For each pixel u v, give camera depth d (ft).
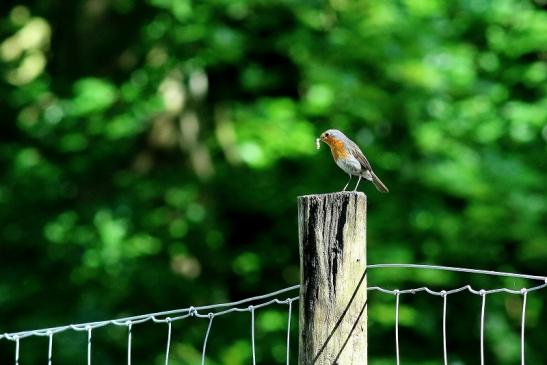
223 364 50.90
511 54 51.98
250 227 58.13
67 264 52.80
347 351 16.17
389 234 49.83
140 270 51.62
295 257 54.44
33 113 53.36
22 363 51.03
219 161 54.44
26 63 55.62
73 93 52.70
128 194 52.34
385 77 49.60
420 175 48.62
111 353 51.06
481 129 50.19
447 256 50.34
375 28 49.24
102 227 50.60
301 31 50.83
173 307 53.31
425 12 50.60
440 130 49.57
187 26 50.57
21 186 53.42
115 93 52.44
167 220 52.65
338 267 16.24
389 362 49.75
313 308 16.29
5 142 55.72
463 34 53.57
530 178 48.57
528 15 51.31
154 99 52.26
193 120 55.57
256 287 54.95
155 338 52.19
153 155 55.21
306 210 16.44
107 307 51.16
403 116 49.98
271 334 52.44
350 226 16.29
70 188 54.49
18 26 55.67
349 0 50.80
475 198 48.39
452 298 51.52
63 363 50.44
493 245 50.06
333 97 49.26
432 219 49.01
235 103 52.54
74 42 55.26
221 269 54.44
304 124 50.70
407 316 48.16
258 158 49.57
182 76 54.03
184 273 53.62
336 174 51.80
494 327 51.19
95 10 55.01
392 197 50.21
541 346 52.49
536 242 48.34
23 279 53.11
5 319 52.60
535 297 52.47
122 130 51.29
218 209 55.47
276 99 51.98
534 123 49.47
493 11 51.39
